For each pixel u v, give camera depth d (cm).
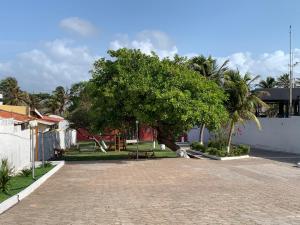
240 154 3038
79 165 2620
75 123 4116
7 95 7781
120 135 4378
